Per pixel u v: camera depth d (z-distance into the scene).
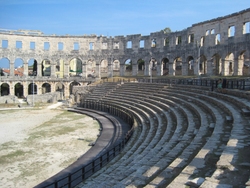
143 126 30.11
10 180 20.20
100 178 15.27
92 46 90.31
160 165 13.46
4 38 87.31
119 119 44.53
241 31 52.75
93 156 25.52
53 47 91.00
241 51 53.09
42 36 90.38
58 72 105.25
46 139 32.97
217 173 10.30
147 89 51.38
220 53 58.53
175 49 73.00
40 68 90.88
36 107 64.69
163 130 24.69
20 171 22.09
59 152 27.50
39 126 41.34
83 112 54.78
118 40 87.06
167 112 31.95
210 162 11.99
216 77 50.78
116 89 61.78
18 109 61.56
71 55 91.00
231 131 15.66
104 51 88.94
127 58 85.62
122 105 48.03
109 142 30.81
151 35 79.88
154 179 11.30
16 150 28.17
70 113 55.59
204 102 28.39
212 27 60.78
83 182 15.98
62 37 91.00
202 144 15.53
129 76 82.94
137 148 21.12
